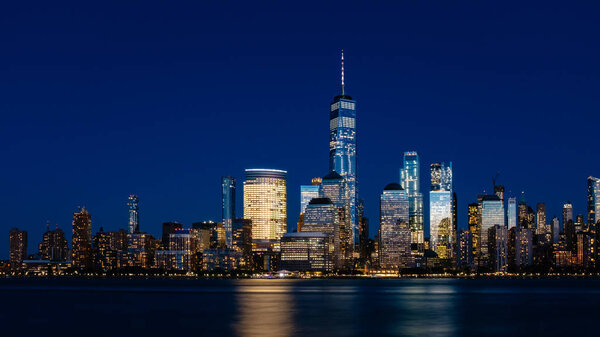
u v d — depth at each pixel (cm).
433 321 19662
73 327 18188
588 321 19988
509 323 19188
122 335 16150
